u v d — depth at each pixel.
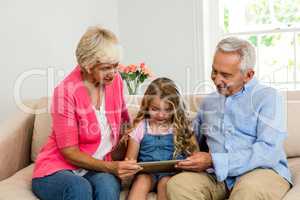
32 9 2.91
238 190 1.71
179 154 2.02
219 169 1.83
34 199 1.83
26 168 2.22
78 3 3.29
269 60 3.45
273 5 3.43
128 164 1.82
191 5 3.43
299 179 1.91
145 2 3.57
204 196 1.82
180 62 3.51
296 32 3.36
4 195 1.84
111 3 3.64
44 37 3.00
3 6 2.72
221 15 3.54
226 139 1.96
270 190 1.71
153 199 1.89
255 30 3.47
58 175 1.82
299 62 3.36
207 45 3.50
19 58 2.82
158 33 3.55
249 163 1.82
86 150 1.94
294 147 2.19
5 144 2.14
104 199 1.75
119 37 3.65
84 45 1.86
